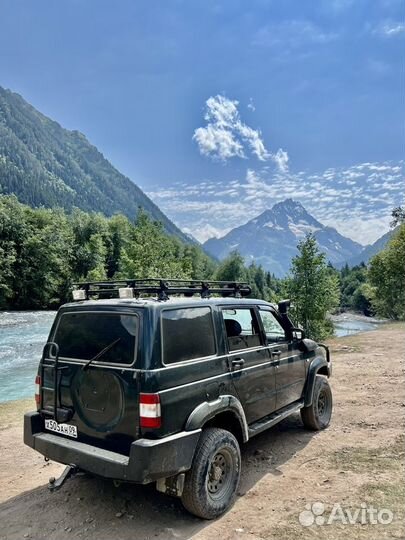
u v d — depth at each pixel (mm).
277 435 6070
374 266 43062
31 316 43750
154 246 26266
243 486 4500
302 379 5887
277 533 3578
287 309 5848
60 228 66000
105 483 4676
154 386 3506
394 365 11219
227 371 4336
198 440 3764
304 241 20438
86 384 3889
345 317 89562
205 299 4469
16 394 13094
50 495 4484
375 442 5660
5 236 54750
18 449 6117
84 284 4652
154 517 3938
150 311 3732
